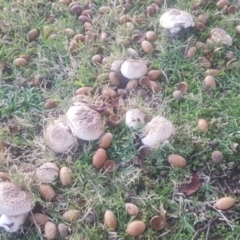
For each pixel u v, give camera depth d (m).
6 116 0.51
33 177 0.45
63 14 0.61
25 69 0.55
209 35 0.57
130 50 0.55
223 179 0.46
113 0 0.61
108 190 0.45
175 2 0.62
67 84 0.54
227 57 0.56
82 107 0.48
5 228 0.42
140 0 0.62
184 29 0.57
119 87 0.53
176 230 0.43
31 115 0.51
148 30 0.59
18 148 0.49
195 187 0.45
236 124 0.49
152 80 0.53
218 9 0.61
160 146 0.46
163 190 0.45
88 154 0.47
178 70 0.54
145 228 0.43
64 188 0.45
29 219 0.43
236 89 0.53
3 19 0.60
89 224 0.43
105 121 0.49
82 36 0.57
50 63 0.56
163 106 0.51
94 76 0.54
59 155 0.47
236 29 0.59
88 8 0.61
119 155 0.47
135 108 0.50
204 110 0.50
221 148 0.48
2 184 0.42
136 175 0.45
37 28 0.59
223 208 0.44
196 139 0.48
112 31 0.59
